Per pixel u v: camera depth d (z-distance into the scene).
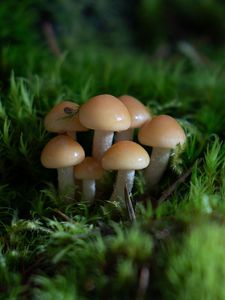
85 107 0.16
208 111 0.23
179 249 0.13
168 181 0.18
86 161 0.17
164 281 0.12
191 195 0.16
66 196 0.18
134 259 0.13
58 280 0.13
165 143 0.17
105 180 0.18
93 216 0.16
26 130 0.20
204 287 0.12
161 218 0.14
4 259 0.14
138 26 0.45
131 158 0.16
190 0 0.45
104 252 0.13
